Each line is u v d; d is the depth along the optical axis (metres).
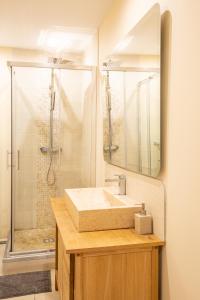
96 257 1.50
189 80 1.30
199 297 1.23
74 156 3.34
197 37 1.24
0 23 2.98
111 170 2.59
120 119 2.30
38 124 3.23
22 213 3.22
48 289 2.55
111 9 2.58
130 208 1.76
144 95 1.79
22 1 2.48
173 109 1.44
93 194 2.42
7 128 3.76
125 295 1.54
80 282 1.50
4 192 3.79
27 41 3.55
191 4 1.28
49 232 3.27
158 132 1.57
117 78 2.38
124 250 1.52
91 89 3.24
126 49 2.14
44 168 3.28
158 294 1.59
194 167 1.27
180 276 1.39
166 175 1.52
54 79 3.22
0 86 3.72
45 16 2.82
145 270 1.55
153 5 1.63
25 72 3.13
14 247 3.05
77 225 1.74
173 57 1.44
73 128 3.32
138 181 1.92
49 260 2.92
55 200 2.58
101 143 2.98
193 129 1.27
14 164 3.13
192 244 1.29
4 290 2.53
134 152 1.98
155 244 1.54
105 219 1.74
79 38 3.41
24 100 3.15
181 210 1.38
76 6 2.58
